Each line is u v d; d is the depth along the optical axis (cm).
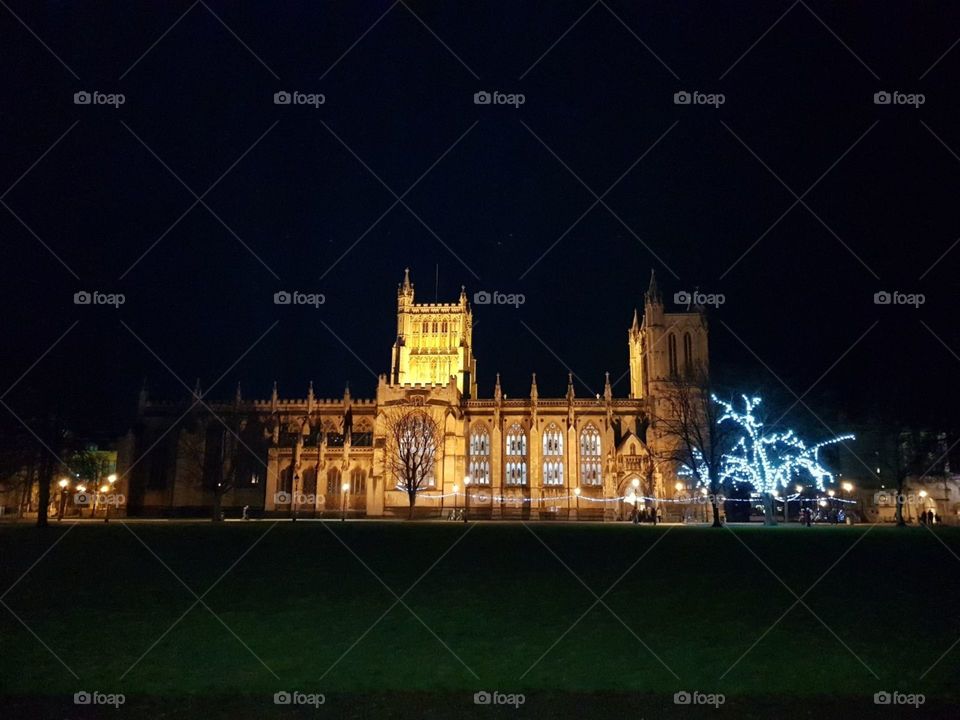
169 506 13425
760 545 4181
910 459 8069
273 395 14500
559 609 2441
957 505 10175
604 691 1675
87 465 11988
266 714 1558
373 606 2498
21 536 5247
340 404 14450
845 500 10950
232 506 13400
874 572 3080
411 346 15800
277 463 13312
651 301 13612
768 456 9519
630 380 16375
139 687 1703
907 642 2036
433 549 4100
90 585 2892
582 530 6222
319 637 2106
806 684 1716
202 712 1568
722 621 2266
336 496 13200
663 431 11538
